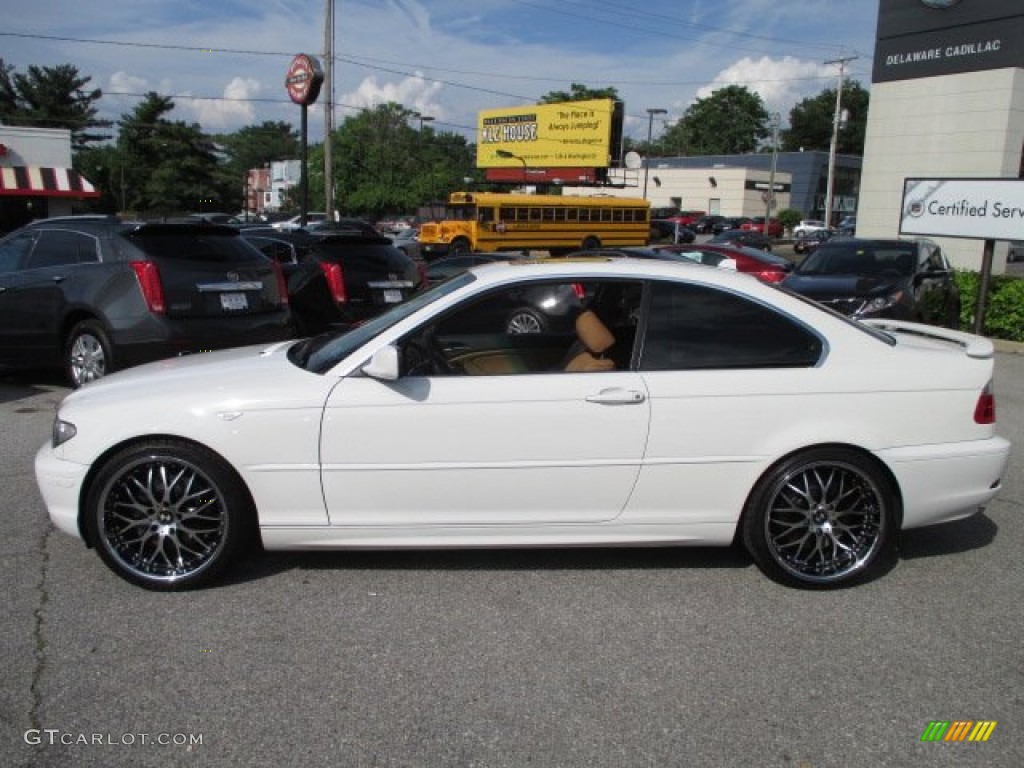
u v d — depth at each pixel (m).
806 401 3.89
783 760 2.79
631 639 3.55
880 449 3.92
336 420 3.80
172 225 7.29
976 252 18.98
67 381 8.57
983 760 2.80
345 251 9.51
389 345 3.89
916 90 19.66
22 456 6.00
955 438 4.00
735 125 127.56
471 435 3.81
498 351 4.58
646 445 3.86
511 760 2.77
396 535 3.92
